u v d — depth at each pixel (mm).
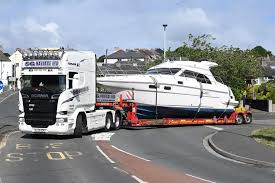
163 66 42406
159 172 17172
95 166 18281
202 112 43500
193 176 16484
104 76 38844
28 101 28516
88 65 31484
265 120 54938
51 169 17438
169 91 40031
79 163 19062
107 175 16234
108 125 34656
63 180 15180
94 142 26969
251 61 74750
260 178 16469
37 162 19188
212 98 44219
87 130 30812
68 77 28719
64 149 23688
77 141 27422
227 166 19312
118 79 37812
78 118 29734
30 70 28734
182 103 41312
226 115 46156
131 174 16547
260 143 26703
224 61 69000
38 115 28344
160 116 39969
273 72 135750
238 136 30750
